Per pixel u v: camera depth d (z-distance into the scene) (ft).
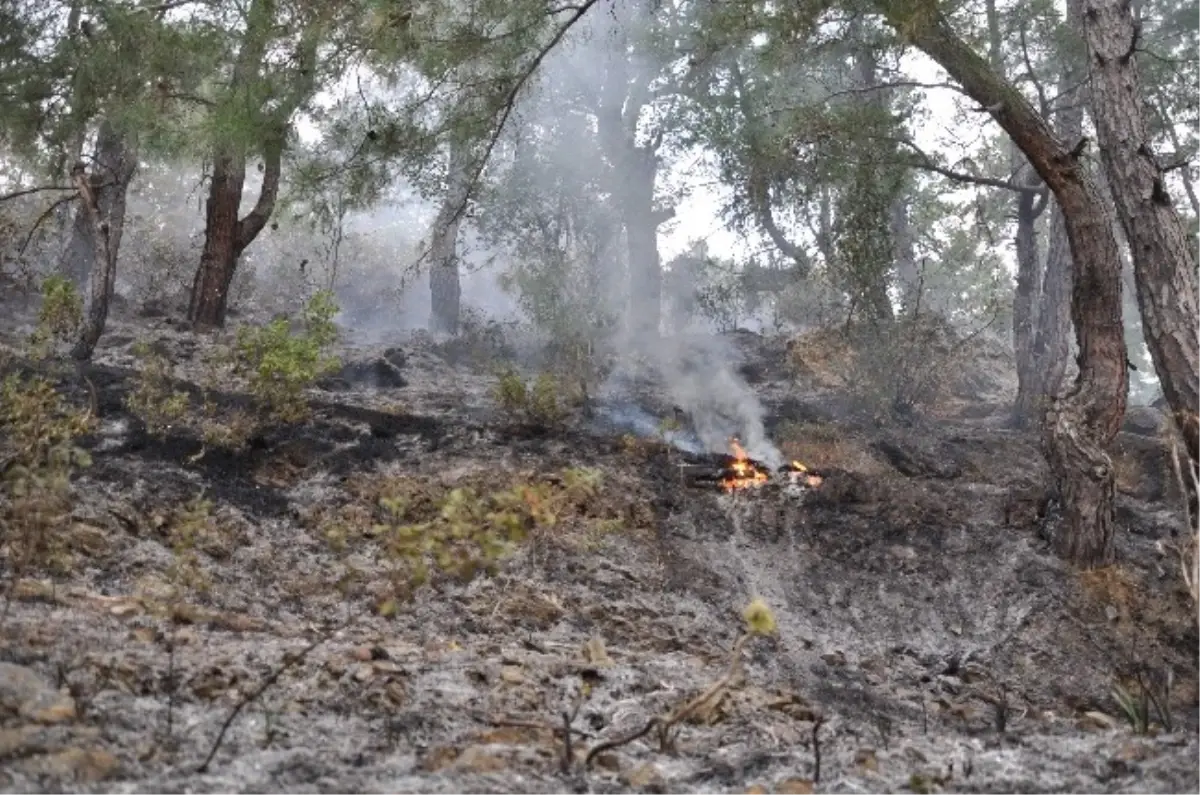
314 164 31.83
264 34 29.50
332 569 21.83
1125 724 18.47
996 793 11.19
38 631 14.05
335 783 10.40
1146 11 45.83
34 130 36.83
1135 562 27.73
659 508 28.07
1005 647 24.50
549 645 19.67
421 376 42.55
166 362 35.45
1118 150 28.58
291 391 28.53
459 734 12.82
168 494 22.81
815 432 36.60
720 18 34.14
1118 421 28.53
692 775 11.80
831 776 11.87
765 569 26.63
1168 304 27.58
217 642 15.62
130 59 32.58
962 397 51.78
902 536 28.43
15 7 36.04
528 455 29.48
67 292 30.89
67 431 21.01
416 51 29.55
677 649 21.86
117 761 10.26
